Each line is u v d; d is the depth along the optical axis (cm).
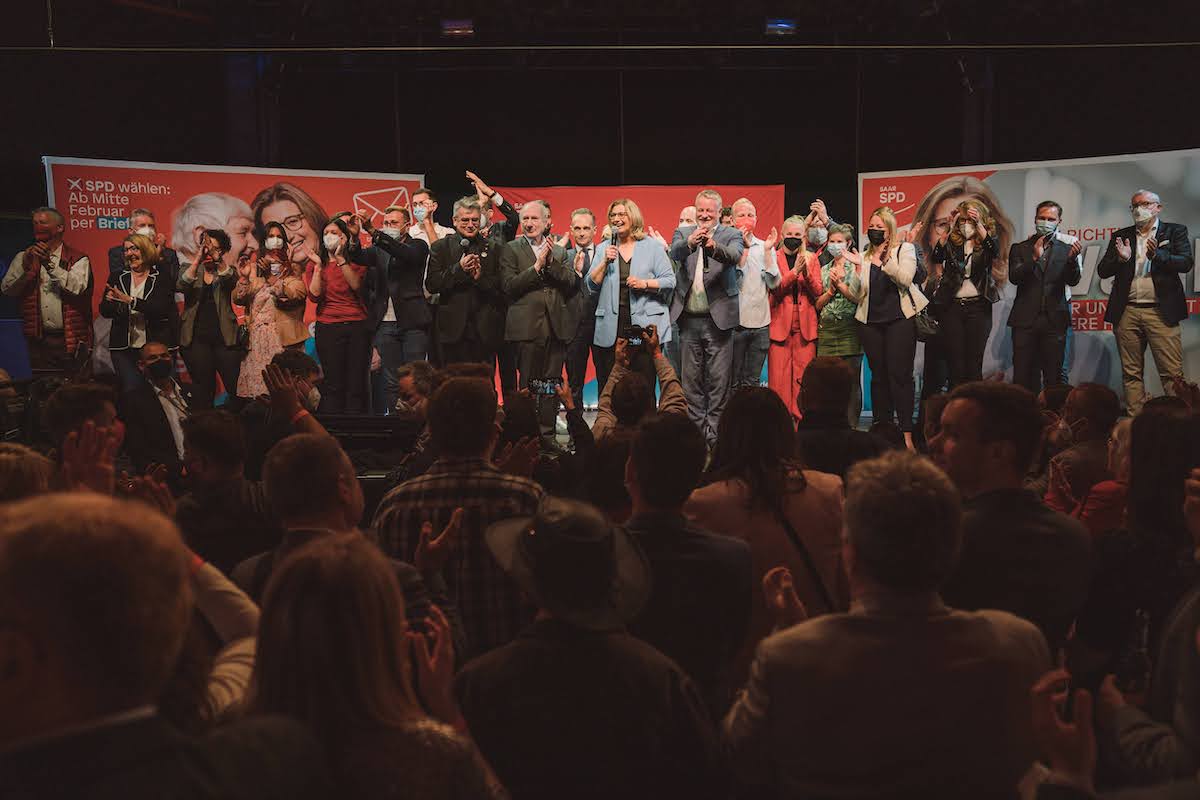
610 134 1045
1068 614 198
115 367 784
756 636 226
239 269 844
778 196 977
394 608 128
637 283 772
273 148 991
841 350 807
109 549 89
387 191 918
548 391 642
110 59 960
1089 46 871
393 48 902
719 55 969
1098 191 869
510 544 170
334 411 809
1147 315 808
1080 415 327
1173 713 153
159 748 90
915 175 909
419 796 120
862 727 140
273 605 126
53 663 87
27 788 83
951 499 146
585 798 152
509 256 754
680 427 200
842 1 921
